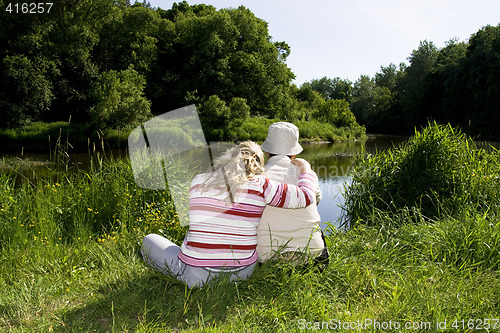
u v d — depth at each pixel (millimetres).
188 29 32250
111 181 4066
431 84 41906
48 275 2436
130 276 2359
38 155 16219
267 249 2295
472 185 4348
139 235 3197
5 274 2457
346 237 3369
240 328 1843
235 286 2109
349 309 2062
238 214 2018
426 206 4426
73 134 19922
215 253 2027
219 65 30656
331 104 35281
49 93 22641
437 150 4625
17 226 3057
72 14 25859
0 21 23469
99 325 1899
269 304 2049
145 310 1916
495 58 32406
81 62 26266
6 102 20734
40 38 23484
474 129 30875
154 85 30328
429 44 51000
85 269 2533
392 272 2484
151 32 33156
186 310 1958
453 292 2217
